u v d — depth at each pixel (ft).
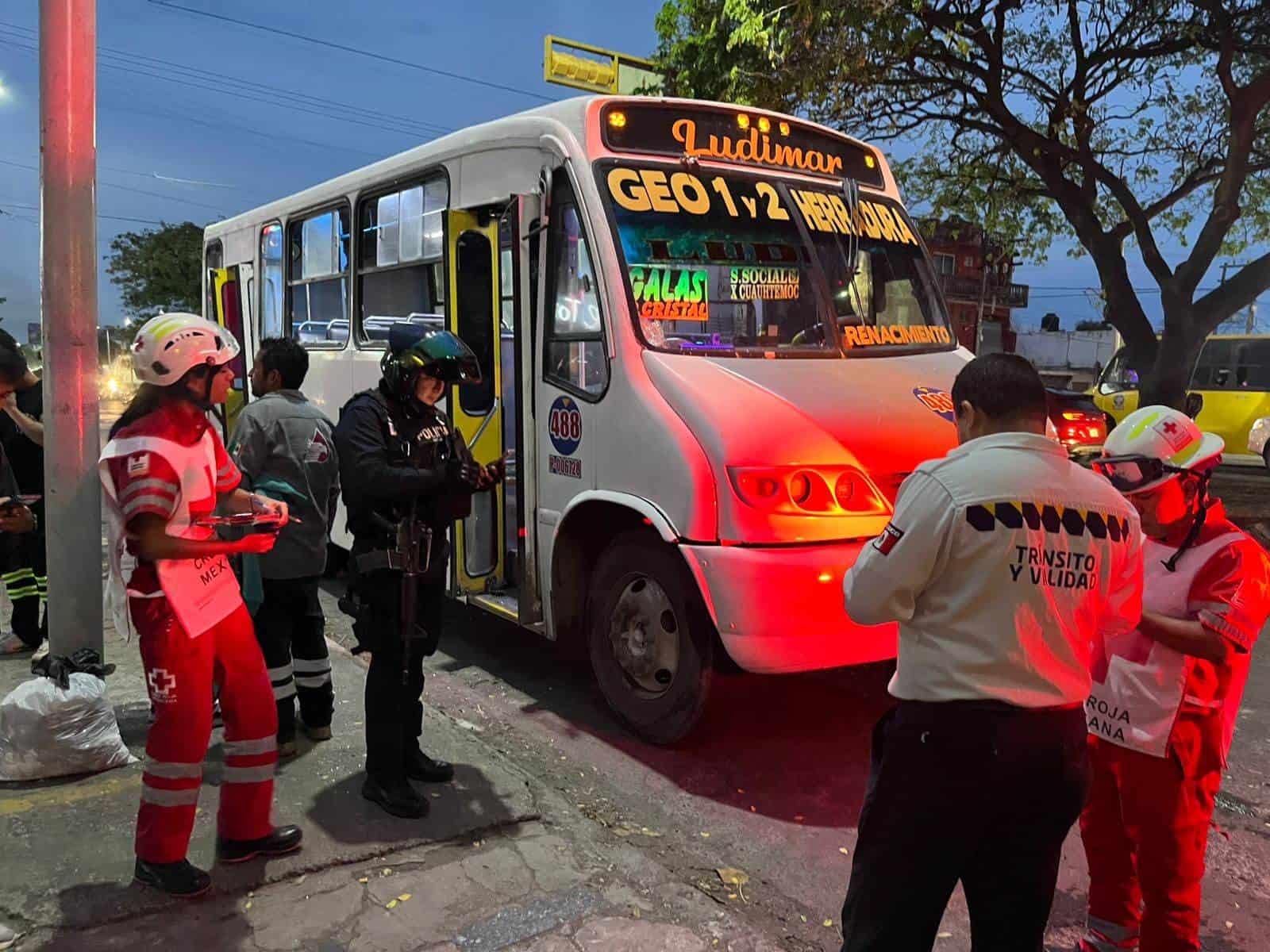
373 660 11.72
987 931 7.16
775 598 12.82
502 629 21.35
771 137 17.22
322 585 25.61
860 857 7.16
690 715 14.19
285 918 9.63
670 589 14.17
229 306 30.60
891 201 18.83
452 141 18.89
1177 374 36.83
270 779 10.54
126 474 9.21
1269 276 35.22
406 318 20.72
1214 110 43.57
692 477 13.30
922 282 18.33
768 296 16.02
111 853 10.55
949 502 6.76
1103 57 39.58
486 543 18.03
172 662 9.55
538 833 11.57
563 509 15.92
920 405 14.99
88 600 13.25
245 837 10.43
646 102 16.08
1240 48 35.83
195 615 9.66
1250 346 54.70
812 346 16.05
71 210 12.89
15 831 10.97
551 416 16.12
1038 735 6.70
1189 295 36.40
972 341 117.29
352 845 10.93
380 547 11.34
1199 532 7.95
